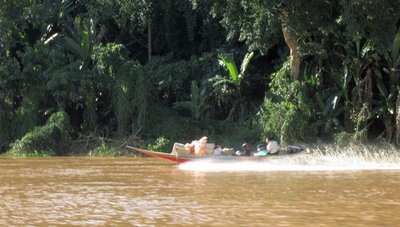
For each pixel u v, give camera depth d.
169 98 69.69
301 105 60.25
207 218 22.95
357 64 59.78
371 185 33.31
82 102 66.06
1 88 65.88
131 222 22.22
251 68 68.44
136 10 70.19
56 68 66.38
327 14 57.50
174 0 71.38
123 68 64.94
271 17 54.72
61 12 69.50
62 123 62.34
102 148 62.16
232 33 60.06
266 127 60.44
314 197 28.42
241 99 66.38
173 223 22.02
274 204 26.25
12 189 31.89
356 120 60.00
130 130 64.88
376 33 54.81
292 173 40.22
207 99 66.75
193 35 70.19
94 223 22.08
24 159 55.97
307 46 59.62
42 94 65.81
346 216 23.33
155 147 61.62
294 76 61.56
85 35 66.69
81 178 37.50
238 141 62.81
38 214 23.91
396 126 58.88
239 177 37.59
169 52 74.19
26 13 68.44
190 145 45.28
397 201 27.12
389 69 59.69
